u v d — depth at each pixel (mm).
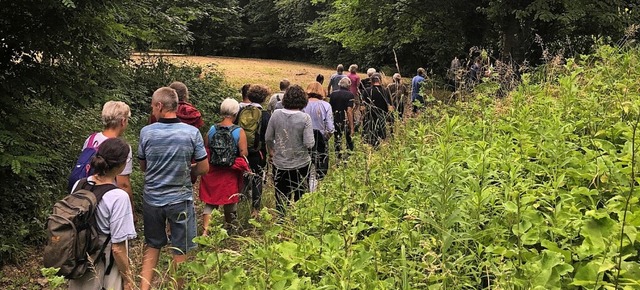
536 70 8312
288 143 5332
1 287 4945
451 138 3912
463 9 17328
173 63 13164
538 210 2721
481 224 2633
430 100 5312
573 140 3605
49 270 2162
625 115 3578
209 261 2482
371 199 3258
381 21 18641
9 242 5391
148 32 8945
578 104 4195
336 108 8531
